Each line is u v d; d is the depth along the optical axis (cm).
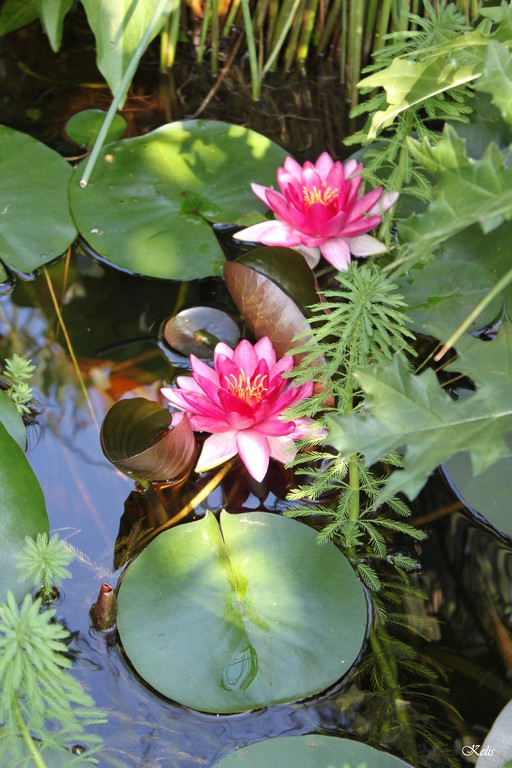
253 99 165
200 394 132
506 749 117
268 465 134
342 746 118
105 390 138
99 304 143
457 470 132
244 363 134
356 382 128
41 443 134
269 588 125
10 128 153
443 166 114
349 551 129
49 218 146
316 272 147
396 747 120
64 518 130
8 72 164
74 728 116
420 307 141
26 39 168
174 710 121
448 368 117
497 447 114
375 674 123
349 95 167
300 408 130
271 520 128
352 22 162
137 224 146
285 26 165
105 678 122
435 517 131
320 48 171
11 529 125
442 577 128
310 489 129
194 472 134
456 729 121
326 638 123
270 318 135
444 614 126
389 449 114
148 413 132
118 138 157
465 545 130
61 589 126
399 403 115
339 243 143
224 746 120
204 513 131
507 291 140
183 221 147
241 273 134
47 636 113
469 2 162
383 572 129
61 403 137
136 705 121
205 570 125
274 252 137
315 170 145
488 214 112
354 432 115
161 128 155
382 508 132
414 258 115
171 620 123
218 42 171
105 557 128
